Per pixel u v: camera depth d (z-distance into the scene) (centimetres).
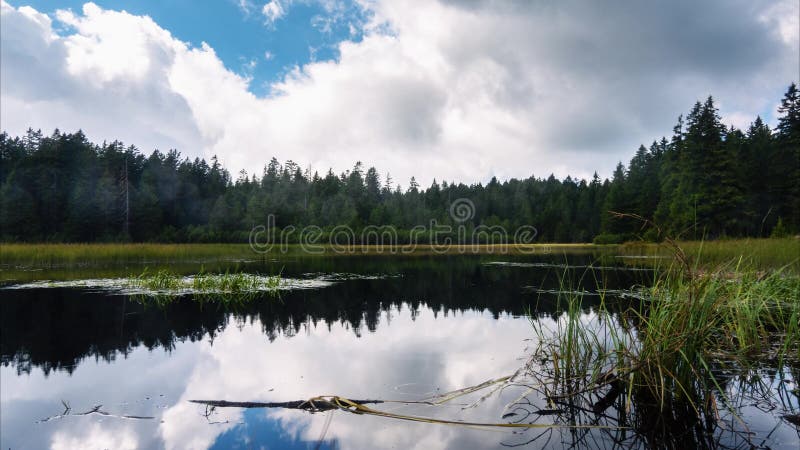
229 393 338
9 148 5919
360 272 1558
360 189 7894
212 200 6444
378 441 255
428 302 813
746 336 417
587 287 1016
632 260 2059
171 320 627
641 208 4931
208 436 263
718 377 354
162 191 5922
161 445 250
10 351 457
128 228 4775
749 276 429
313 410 304
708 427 273
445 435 264
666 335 307
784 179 3472
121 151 6438
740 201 3192
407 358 435
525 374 379
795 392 326
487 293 941
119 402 318
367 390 345
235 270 1578
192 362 420
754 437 257
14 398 326
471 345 487
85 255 1866
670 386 309
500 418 291
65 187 4953
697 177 3444
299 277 1337
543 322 611
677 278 339
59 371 392
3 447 247
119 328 573
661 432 267
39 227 4438
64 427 275
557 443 252
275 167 8325
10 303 763
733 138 3900
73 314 666
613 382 339
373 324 609
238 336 531
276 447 246
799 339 383
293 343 496
